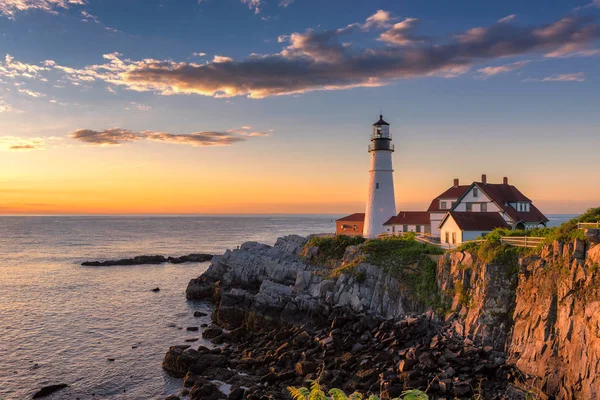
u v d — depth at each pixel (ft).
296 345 131.54
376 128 260.62
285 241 255.09
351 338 129.70
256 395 100.89
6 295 214.07
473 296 130.31
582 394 85.66
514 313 116.37
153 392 111.45
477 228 182.60
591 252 97.96
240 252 227.81
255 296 165.68
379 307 150.92
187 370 120.88
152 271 291.99
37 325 163.94
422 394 35.09
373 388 99.60
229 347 138.00
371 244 182.39
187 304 197.06
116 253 406.00
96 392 111.24
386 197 257.34
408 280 156.56
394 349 118.83
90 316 176.55
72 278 263.08
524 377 98.37
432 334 128.47
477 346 115.65
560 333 97.19
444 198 236.84
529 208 225.35
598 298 90.43
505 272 125.49
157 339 149.38
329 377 108.27
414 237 201.36
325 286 162.20
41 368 125.18
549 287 106.73
